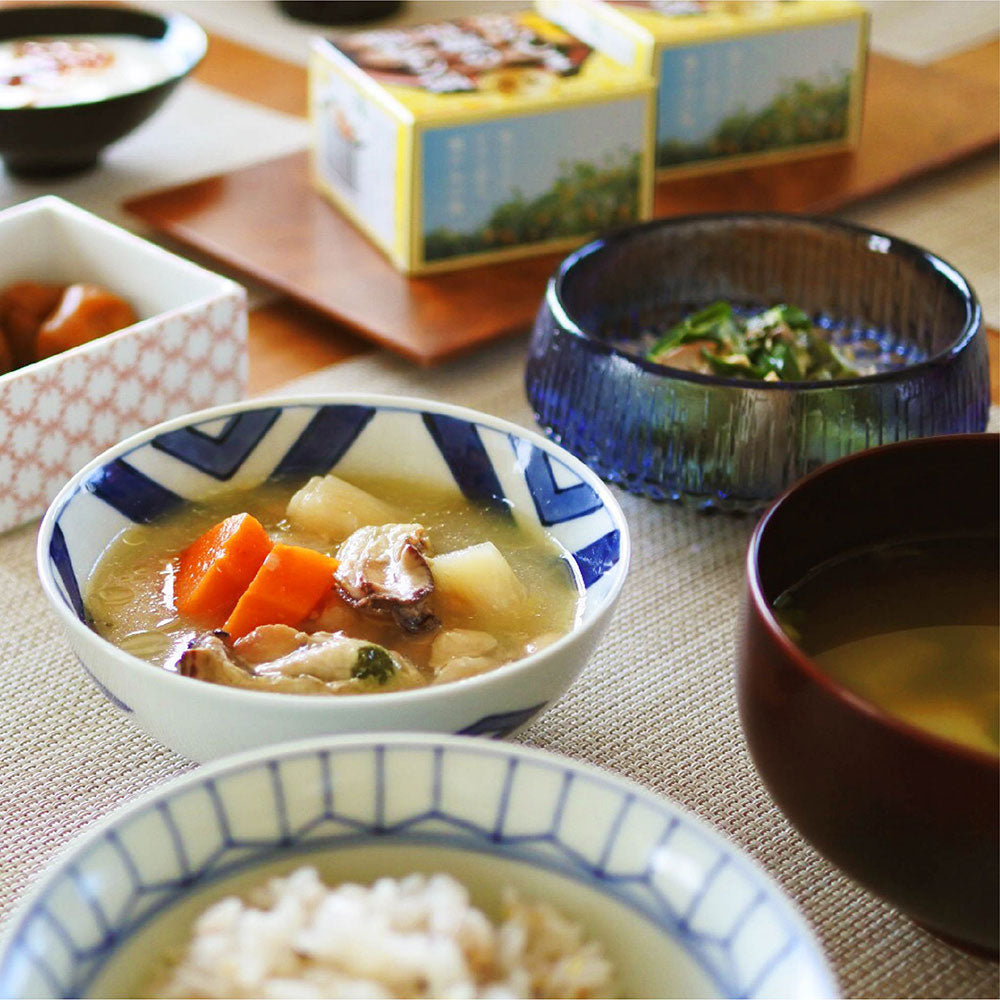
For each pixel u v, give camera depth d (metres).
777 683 0.83
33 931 0.71
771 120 1.28
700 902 0.77
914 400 0.98
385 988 0.72
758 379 1.03
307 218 1.21
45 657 0.95
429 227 1.16
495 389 1.10
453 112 1.14
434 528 0.94
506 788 0.81
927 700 0.86
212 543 0.91
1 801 0.90
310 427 0.96
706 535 1.02
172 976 0.74
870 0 1.53
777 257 1.10
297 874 0.78
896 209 1.26
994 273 1.19
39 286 1.08
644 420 0.99
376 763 0.81
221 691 0.84
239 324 1.05
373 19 1.49
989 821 0.76
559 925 0.78
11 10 1.33
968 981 0.85
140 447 0.93
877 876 0.82
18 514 1.01
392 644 0.89
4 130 1.21
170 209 1.21
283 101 1.38
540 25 1.26
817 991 0.69
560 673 0.86
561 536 0.93
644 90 1.19
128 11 1.35
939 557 0.90
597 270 1.08
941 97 1.37
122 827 0.76
